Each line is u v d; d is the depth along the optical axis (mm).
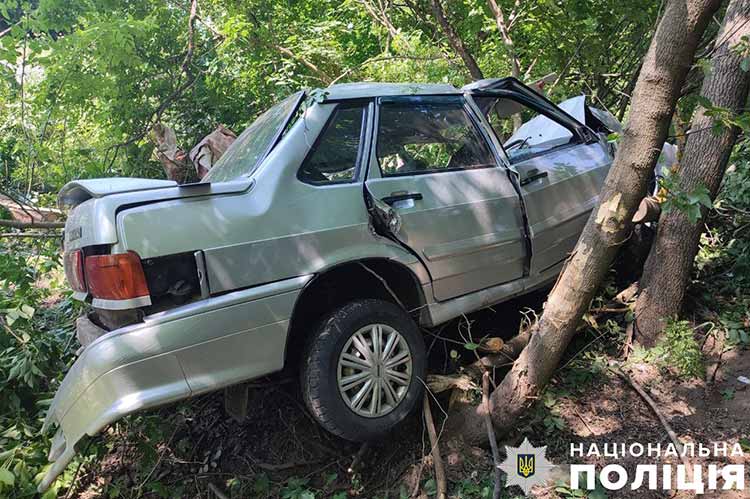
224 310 2311
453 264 2986
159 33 6363
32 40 4539
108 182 2457
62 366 3688
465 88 3434
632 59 6797
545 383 2539
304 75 6789
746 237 4160
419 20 7137
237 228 2395
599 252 2254
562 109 4031
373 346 2656
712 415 2865
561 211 3496
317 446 2951
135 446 3027
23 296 3633
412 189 2896
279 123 2914
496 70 6629
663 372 3193
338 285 2836
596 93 6645
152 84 6273
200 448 3094
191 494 2832
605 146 3938
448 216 2973
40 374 3316
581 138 3883
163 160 5637
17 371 3213
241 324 2346
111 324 2287
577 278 2316
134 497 2854
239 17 6387
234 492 2779
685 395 3033
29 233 4371
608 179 2227
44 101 5137
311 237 2561
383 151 2936
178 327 2225
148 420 2951
